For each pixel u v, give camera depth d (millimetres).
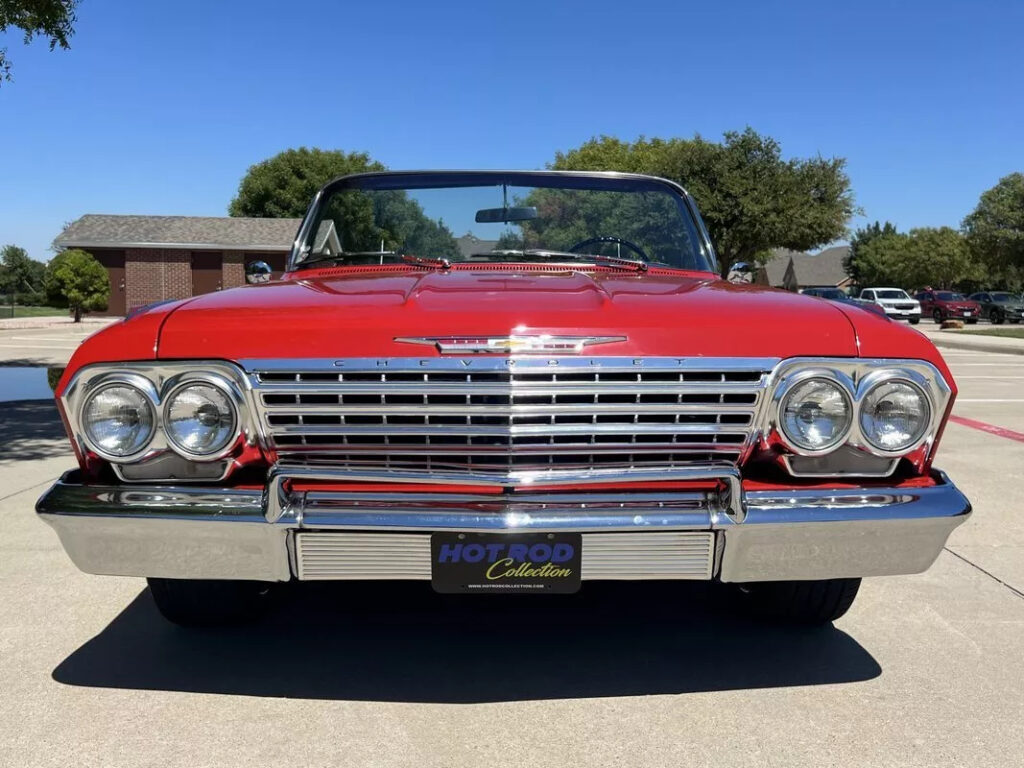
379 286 2842
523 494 2295
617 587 3658
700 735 2463
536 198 3848
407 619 3297
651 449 2330
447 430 2281
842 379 2350
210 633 3145
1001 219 42875
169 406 2316
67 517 2301
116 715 2551
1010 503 5125
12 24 8602
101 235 33844
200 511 2277
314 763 2307
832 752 2377
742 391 2316
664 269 3674
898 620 3312
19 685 2734
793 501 2318
